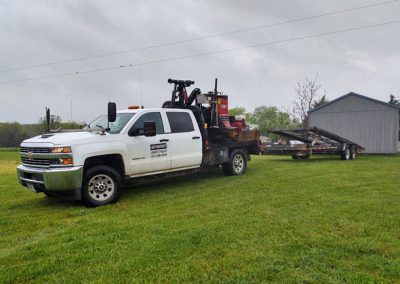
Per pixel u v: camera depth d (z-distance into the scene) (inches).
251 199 257.6
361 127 858.1
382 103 826.2
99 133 261.3
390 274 129.1
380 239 166.7
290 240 166.2
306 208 226.5
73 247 163.5
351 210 218.5
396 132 812.0
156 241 167.2
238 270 134.5
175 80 373.1
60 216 227.3
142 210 234.1
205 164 346.9
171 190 304.2
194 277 129.6
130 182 281.7
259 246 158.9
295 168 450.6
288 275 129.4
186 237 171.2
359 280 124.9
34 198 290.0
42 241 174.2
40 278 132.2
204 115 371.2
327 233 175.9
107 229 190.7
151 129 281.6
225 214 215.2
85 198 246.5
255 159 634.8
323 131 584.4
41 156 246.5
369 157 707.4
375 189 292.0
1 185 365.1
